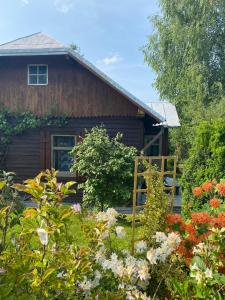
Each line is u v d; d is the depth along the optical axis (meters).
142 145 11.13
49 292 2.19
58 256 2.20
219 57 20.81
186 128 17.84
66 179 11.35
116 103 11.10
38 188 2.17
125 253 3.35
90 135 9.65
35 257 2.12
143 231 4.23
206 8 19.52
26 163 11.67
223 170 6.67
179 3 20.59
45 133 11.54
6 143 11.66
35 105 11.45
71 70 11.24
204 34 19.88
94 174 9.16
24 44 11.15
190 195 6.86
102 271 2.91
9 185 2.66
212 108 16.67
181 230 3.76
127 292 2.68
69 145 11.66
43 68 11.41
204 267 2.92
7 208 2.38
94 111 11.20
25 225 2.32
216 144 6.80
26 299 1.84
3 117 11.43
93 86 11.18
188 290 2.95
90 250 2.80
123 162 8.91
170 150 19.42
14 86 11.49
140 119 11.08
